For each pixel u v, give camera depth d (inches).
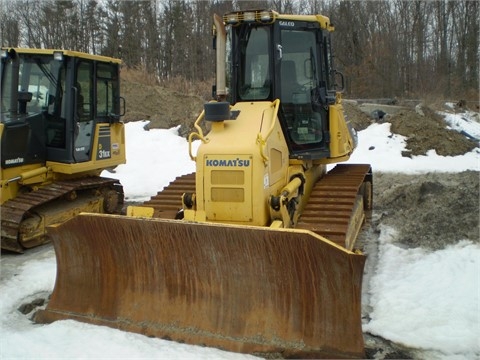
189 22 1139.9
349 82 1027.9
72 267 196.1
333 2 1128.8
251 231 161.0
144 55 1136.2
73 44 1243.8
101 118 345.4
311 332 161.6
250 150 183.5
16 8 1230.9
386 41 1042.1
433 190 356.2
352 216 226.7
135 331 178.4
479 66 1052.5
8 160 293.6
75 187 315.3
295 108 223.1
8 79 310.2
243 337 166.9
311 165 239.9
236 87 220.8
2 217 279.7
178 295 179.6
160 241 177.5
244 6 1098.1
